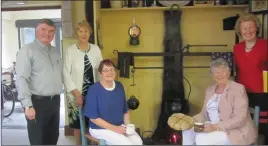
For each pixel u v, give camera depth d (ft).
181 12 9.75
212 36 9.78
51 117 6.73
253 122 6.30
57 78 6.77
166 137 7.88
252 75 7.02
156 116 9.40
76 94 7.00
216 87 6.55
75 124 6.99
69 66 7.12
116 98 6.49
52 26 6.81
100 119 6.31
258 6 8.38
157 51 9.96
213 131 5.98
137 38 9.84
